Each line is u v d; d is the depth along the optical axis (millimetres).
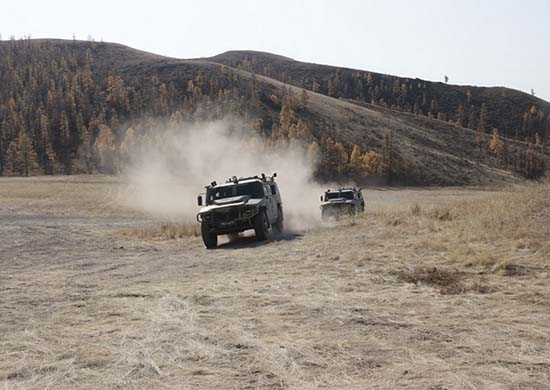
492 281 6855
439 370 3719
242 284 7352
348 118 177875
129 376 3777
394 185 130375
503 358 3938
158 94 191625
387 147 142750
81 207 37531
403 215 18125
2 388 3596
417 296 6176
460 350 4164
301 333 4781
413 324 4969
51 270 10000
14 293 7410
